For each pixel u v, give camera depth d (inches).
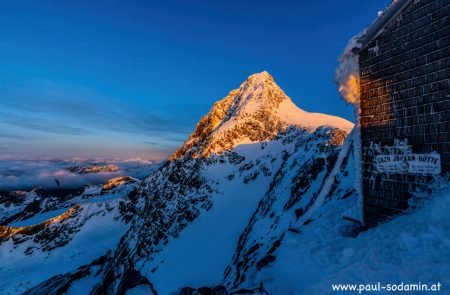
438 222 393.4
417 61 542.3
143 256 2194.9
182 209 2434.8
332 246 552.7
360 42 640.4
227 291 695.1
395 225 482.3
